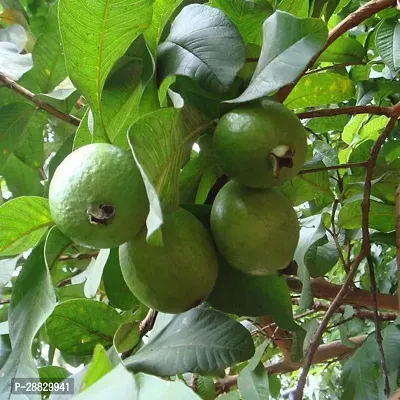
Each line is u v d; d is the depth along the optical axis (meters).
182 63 0.36
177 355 0.36
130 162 0.30
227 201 0.35
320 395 1.26
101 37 0.33
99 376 0.25
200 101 0.36
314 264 0.59
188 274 0.33
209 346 0.36
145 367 0.35
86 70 0.34
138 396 0.21
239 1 0.43
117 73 0.40
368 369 0.51
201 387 0.71
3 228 0.38
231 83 0.35
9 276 0.49
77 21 0.32
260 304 0.39
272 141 0.32
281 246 0.34
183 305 0.34
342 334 0.65
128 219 0.30
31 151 0.65
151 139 0.27
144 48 0.39
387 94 0.63
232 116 0.33
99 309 0.43
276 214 0.34
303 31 0.33
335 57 0.63
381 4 0.44
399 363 0.50
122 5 0.31
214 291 0.40
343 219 0.59
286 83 0.31
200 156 0.37
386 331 0.51
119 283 0.44
